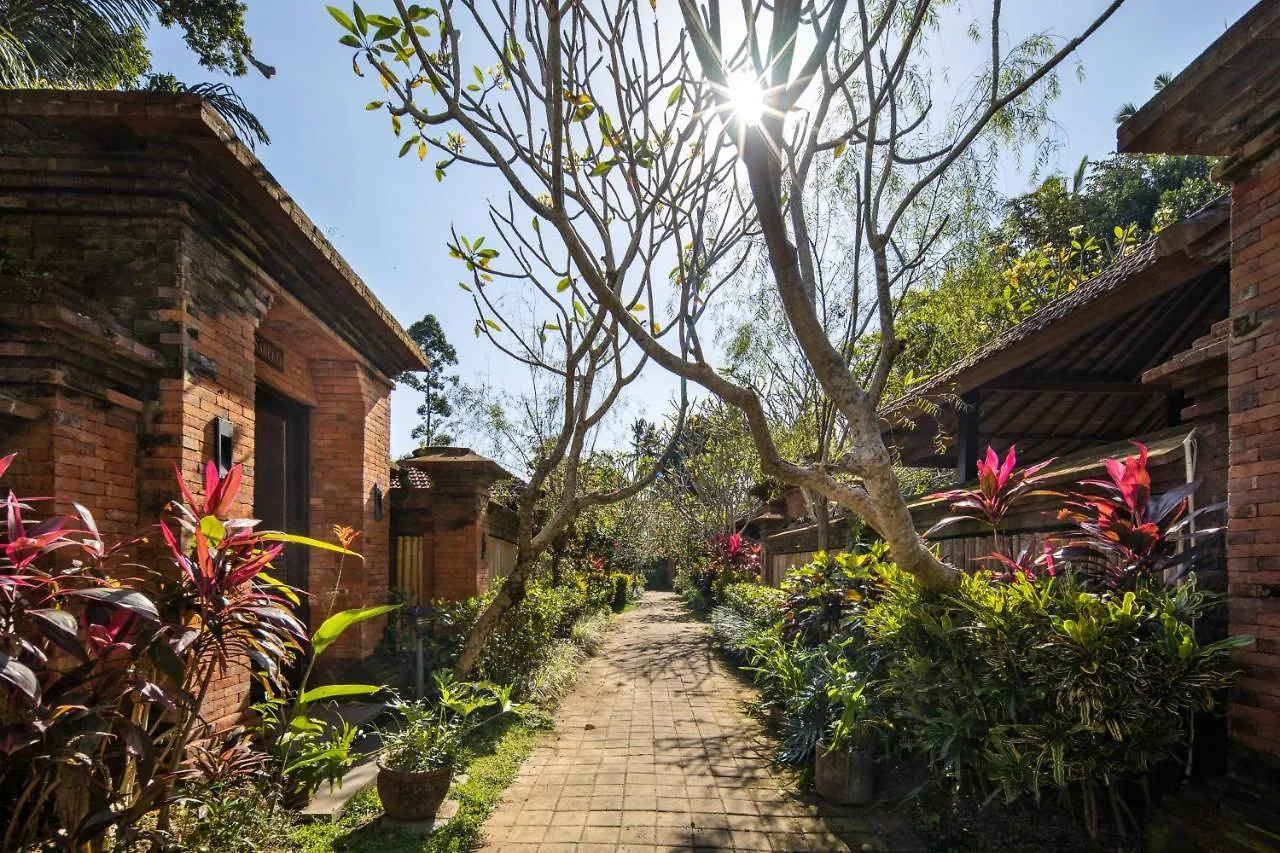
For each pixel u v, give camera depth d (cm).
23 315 335
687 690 884
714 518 2119
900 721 493
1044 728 360
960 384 680
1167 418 632
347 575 752
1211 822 330
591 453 1653
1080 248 1377
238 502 497
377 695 693
